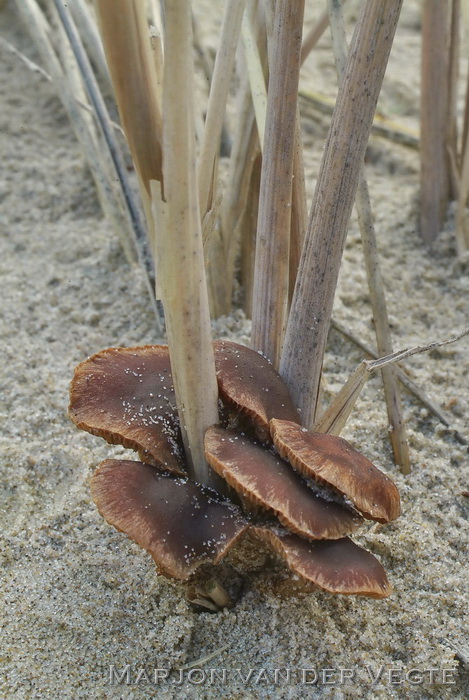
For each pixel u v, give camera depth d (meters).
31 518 0.18
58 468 0.19
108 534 0.18
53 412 0.20
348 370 0.21
